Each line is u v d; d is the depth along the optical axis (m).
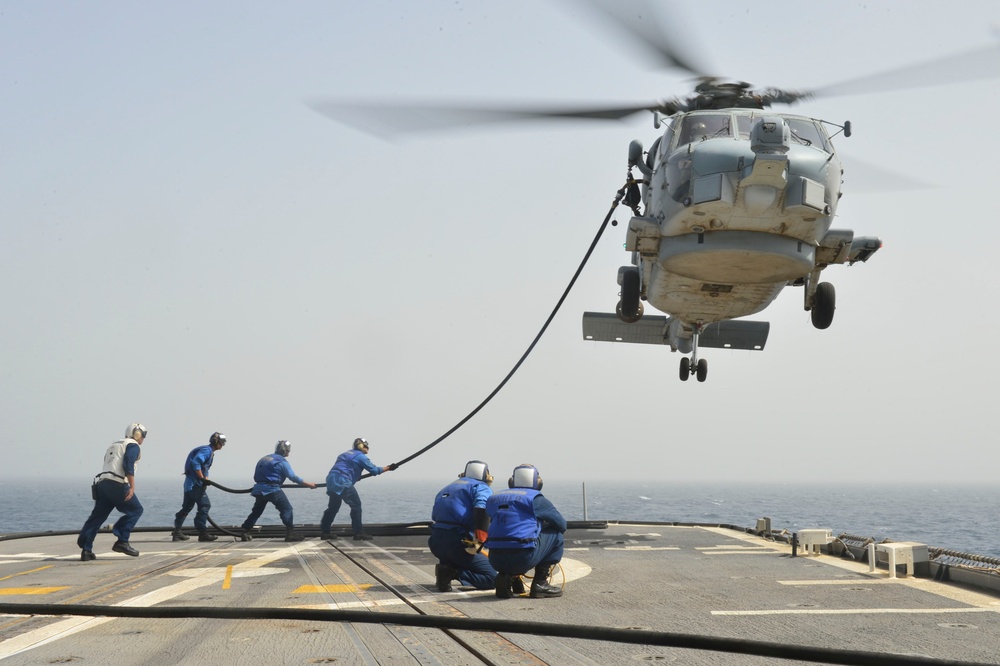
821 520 83.88
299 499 154.62
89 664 5.35
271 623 6.67
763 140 10.73
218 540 15.71
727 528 17.36
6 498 154.62
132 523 12.10
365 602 7.91
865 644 5.97
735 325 17.70
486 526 8.82
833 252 12.38
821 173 11.25
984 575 8.72
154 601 7.92
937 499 189.38
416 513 96.75
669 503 138.38
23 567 10.88
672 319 17.50
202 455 15.54
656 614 7.22
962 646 5.91
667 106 12.73
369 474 15.82
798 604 7.77
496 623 5.89
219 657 5.52
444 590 8.78
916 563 9.76
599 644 5.93
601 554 12.31
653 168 13.41
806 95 12.48
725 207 11.22
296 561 11.58
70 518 83.81
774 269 12.09
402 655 5.56
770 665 5.29
